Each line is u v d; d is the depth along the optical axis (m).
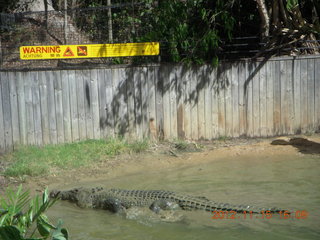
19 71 8.73
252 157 8.35
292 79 9.72
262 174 7.20
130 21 9.67
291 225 4.88
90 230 5.13
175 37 9.34
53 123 8.98
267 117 9.75
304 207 5.48
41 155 8.18
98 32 9.91
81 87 9.04
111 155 8.45
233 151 8.71
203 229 4.97
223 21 10.09
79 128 9.12
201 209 5.59
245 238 4.61
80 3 12.81
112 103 9.20
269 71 9.64
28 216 3.74
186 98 9.47
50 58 9.02
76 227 5.25
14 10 12.21
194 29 9.84
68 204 6.31
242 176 7.12
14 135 8.82
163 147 9.11
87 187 6.62
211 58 9.73
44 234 3.59
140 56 9.48
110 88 9.17
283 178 6.90
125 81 9.22
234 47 10.85
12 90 8.73
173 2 9.38
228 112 9.63
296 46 10.29
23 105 8.82
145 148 8.91
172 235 4.87
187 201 5.74
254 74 9.59
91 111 9.13
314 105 9.88
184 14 9.51
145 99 9.33
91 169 7.77
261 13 9.91
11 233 3.10
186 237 4.77
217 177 7.14
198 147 9.11
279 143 9.12
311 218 5.08
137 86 9.27
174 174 7.45
